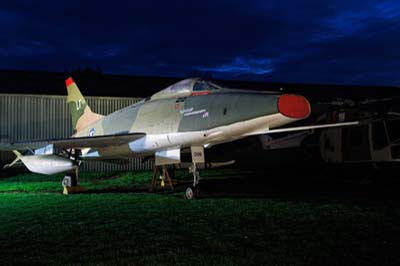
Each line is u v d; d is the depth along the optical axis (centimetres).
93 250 614
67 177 1405
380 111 1551
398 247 616
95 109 2256
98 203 1093
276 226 763
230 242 649
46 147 1405
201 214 901
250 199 1123
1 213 944
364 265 534
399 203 1033
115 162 1684
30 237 698
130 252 602
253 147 1895
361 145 1519
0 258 580
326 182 1595
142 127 1290
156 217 874
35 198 1218
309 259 559
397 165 1573
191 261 555
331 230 726
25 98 2127
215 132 1095
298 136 1759
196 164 1190
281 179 1730
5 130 2088
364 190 1338
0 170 2078
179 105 1209
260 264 540
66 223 817
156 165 1334
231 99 1079
